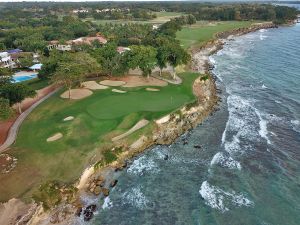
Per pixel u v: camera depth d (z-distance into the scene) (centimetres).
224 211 3869
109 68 8544
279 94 7856
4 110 5106
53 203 3891
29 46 13462
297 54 12388
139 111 6056
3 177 4212
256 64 10994
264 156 5053
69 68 7144
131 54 8544
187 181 4472
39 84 8619
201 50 13412
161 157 5103
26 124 5809
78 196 4116
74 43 13800
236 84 8756
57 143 5038
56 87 8119
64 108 6397
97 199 4097
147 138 5497
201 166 4828
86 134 5272
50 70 8700
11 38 15275
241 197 4112
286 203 3994
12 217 3541
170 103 6562
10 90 6138
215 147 5359
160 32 15100
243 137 5672
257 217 3762
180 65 9419
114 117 5806
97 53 8806
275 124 6172
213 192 4216
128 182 4466
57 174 4341
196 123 6247
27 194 3906
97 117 5819
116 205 4006
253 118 6450
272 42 15525
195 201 4062
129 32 15675
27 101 7125
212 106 7056
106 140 5116
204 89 7956
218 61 11669
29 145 5019
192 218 3772
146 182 4466
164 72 9288
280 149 5253
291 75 9456
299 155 5081
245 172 4641
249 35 18362
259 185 4347
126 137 5262
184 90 7494
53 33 16662
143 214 3859
